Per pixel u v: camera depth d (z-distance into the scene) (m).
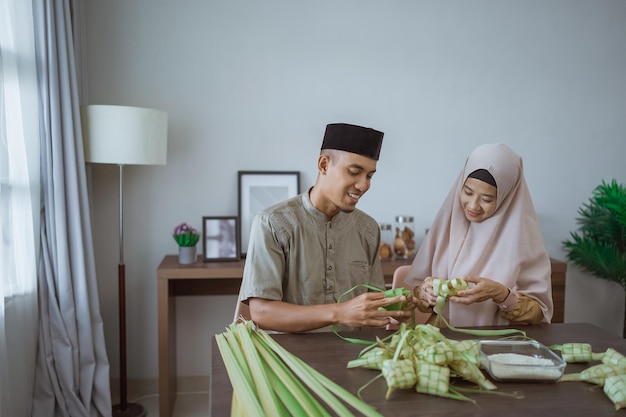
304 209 1.68
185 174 3.31
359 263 1.77
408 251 3.30
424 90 3.45
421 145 3.48
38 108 2.51
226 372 1.31
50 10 2.50
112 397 3.28
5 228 2.28
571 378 1.26
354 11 3.36
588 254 3.47
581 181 3.63
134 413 2.99
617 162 3.65
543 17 3.51
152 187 3.29
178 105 3.27
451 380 1.26
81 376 2.72
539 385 1.24
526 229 1.90
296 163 3.38
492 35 3.48
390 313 1.49
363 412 1.07
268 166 3.37
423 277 2.08
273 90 3.34
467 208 1.89
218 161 3.33
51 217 2.59
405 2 3.40
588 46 3.56
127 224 3.29
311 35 3.34
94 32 3.17
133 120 2.74
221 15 3.27
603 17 3.56
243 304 1.78
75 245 2.66
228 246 3.10
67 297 2.63
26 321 2.45
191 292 3.28
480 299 1.68
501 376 1.24
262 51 3.31
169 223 3.32
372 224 1.82
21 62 2.37
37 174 2.51
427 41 3.43
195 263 3.04
